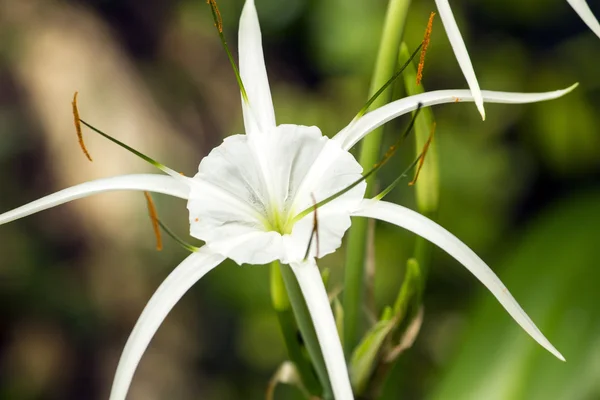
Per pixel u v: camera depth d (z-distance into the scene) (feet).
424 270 2.26
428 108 2.24
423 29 4.00
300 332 2.21
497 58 4.23
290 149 2.14
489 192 3.98
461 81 4.18
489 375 2.56
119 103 4.04
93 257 3.82
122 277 3.79
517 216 4.15
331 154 2.14
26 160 3.86
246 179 2.13
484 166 3.99
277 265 2.20
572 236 2.66
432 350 3.98
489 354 2.58
